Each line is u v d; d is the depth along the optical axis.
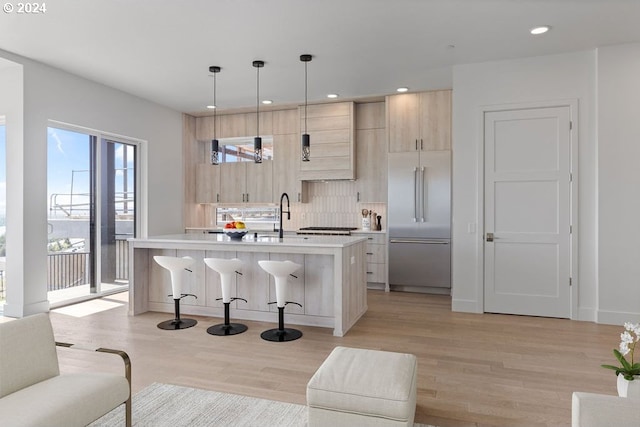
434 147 5.92
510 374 3.04
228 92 5.89
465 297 4.89
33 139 4.56
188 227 7.22
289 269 3.80
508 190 4.73
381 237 6.21
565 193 4.53
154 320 4.50
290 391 2.77
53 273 5.00
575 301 4.50
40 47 4.20
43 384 1.98
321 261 4.26
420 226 5.95
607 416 1.48
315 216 7.05
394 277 6.08
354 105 6.51
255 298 4.50
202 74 5.09
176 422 2.38
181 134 7.09
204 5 3.35
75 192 5.27
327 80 5.37
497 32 3.91
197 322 4.43
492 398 2.67
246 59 4.58
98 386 1.96
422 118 5.98
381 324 4.36
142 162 6.30
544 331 4.09
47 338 2.12
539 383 2.89
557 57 4.50
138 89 5.72
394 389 1.95
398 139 6.09
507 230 4.74
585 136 4.44
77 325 4.29
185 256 4.75
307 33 3.91
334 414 2.02
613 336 3.93
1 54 4.24
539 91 4.57
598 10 3.47
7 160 4.53
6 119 4.54
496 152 4.75
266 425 2.34
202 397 2.68
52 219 4.97
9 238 4.52
